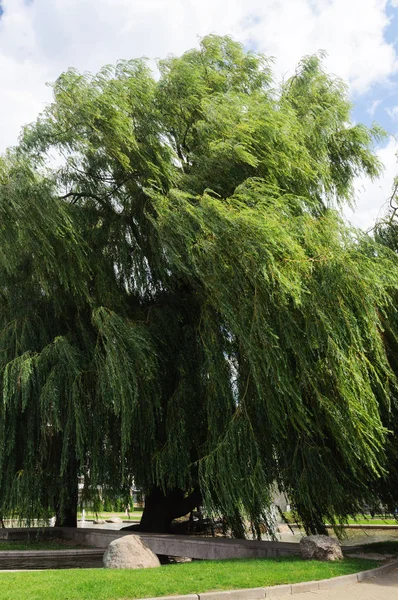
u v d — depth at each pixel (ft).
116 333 42.47
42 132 45.29
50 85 46.55
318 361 36.37
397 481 43.14
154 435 46.37
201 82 48.57
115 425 47.55
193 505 56.13
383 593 25.02
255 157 41.39
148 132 45.80
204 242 37.32
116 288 48.60
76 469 49.57
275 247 35.45
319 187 46.44
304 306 35.96
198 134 44.93
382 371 38.29
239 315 37.73
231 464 39.32
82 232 46.55
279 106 47.50
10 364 43.32
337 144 50.31
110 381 40.70
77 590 22.76
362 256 36.58
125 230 50.70
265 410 40.65
